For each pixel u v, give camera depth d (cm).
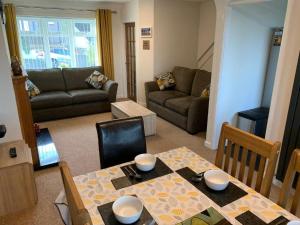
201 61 528
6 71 224
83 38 532
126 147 173
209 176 138
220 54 291
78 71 507
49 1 474
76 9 504
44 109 430
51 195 229
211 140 328
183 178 139
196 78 441
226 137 160
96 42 543
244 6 269
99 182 135
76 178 138
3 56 220
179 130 398
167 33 482
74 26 516
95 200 120
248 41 312
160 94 456
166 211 113
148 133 366
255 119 333
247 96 348
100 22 520
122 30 559
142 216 109
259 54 333
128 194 125
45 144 335
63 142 349
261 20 306
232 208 115
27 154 215
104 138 165
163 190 128
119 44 571
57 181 252
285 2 253
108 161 168
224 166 164
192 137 370
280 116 238
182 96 445
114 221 106
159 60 492
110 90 482
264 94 367
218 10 280
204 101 370
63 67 521
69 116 456
